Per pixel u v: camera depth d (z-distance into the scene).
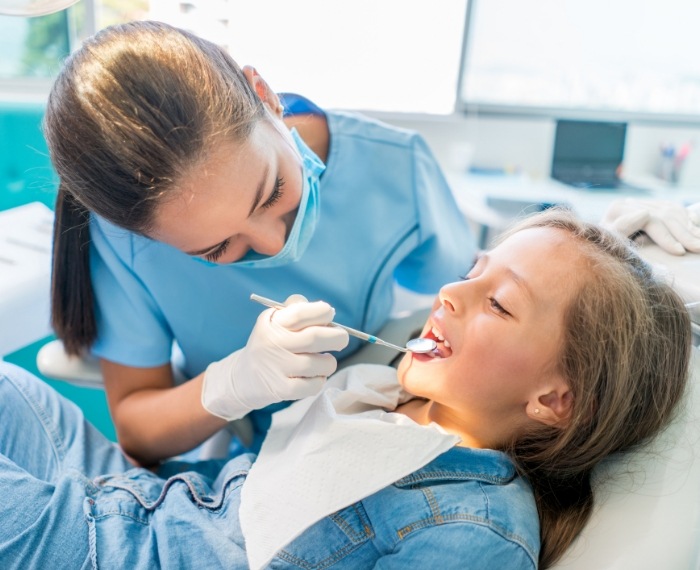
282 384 0.80
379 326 1.17
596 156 2.49
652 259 0.95
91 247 0.96
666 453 0.79
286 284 1.04
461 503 0.75
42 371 1.06
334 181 1.06
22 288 1.14
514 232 0.91
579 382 0.78
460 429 0.86
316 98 2.13
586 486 0.81
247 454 0.95
